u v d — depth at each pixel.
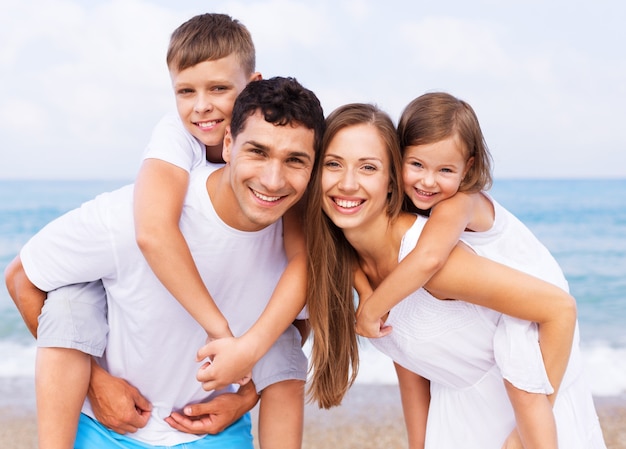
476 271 2.81
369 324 2.96
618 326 12.95
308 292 2.98
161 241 2.79
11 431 7.22
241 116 2.74
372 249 3.01
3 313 13.95
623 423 7.32
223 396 3.29
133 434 3.25
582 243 22.00
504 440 3.13
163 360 3.17
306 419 7.33
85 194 38.91
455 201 3.07
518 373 2.87
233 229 2.93
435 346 3.06
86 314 3.11
